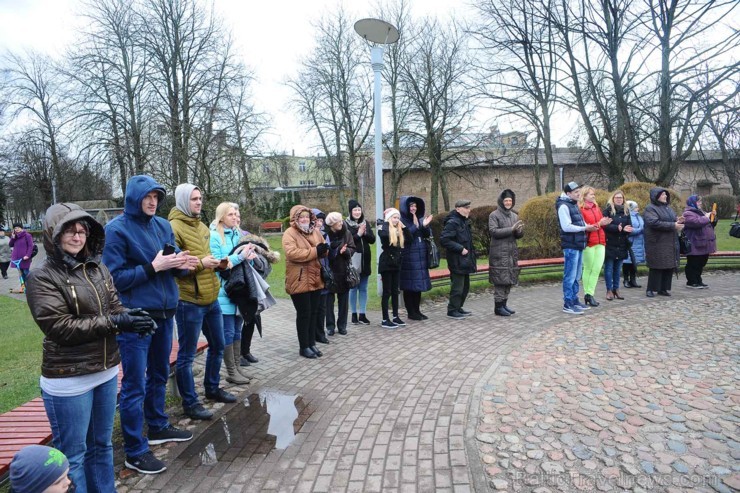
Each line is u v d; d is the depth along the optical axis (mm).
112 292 2562
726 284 9109
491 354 5137
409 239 6691
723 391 3904
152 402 3363
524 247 12547
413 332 6266
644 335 5605
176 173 16172
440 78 27422
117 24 20250
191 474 2980
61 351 2328
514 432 3336
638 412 3576
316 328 5891
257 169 20672
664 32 15477
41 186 35375
